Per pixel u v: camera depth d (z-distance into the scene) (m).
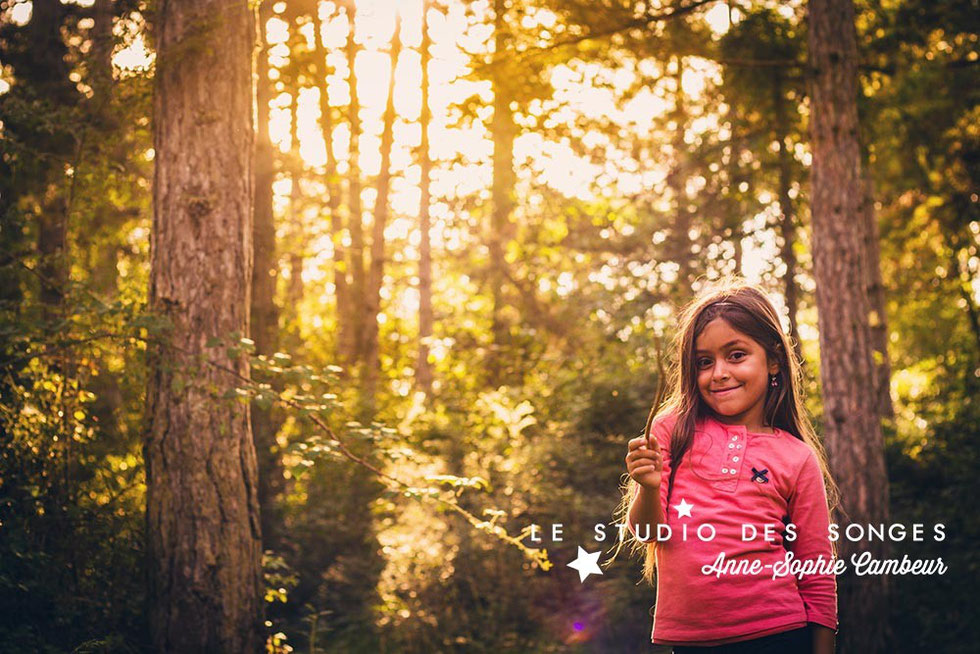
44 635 4.96
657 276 11.48
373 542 8.66
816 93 7.95
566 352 12.85
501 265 14.59
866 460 7.61
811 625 2.25
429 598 7.75
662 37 8.59
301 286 15.01
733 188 10.73
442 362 14.26
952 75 10.66
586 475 8.43
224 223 5.58
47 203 7.09
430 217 15.24
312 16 12.53
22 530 5.02
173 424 5.41
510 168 14.58
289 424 9.67
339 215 15.40
